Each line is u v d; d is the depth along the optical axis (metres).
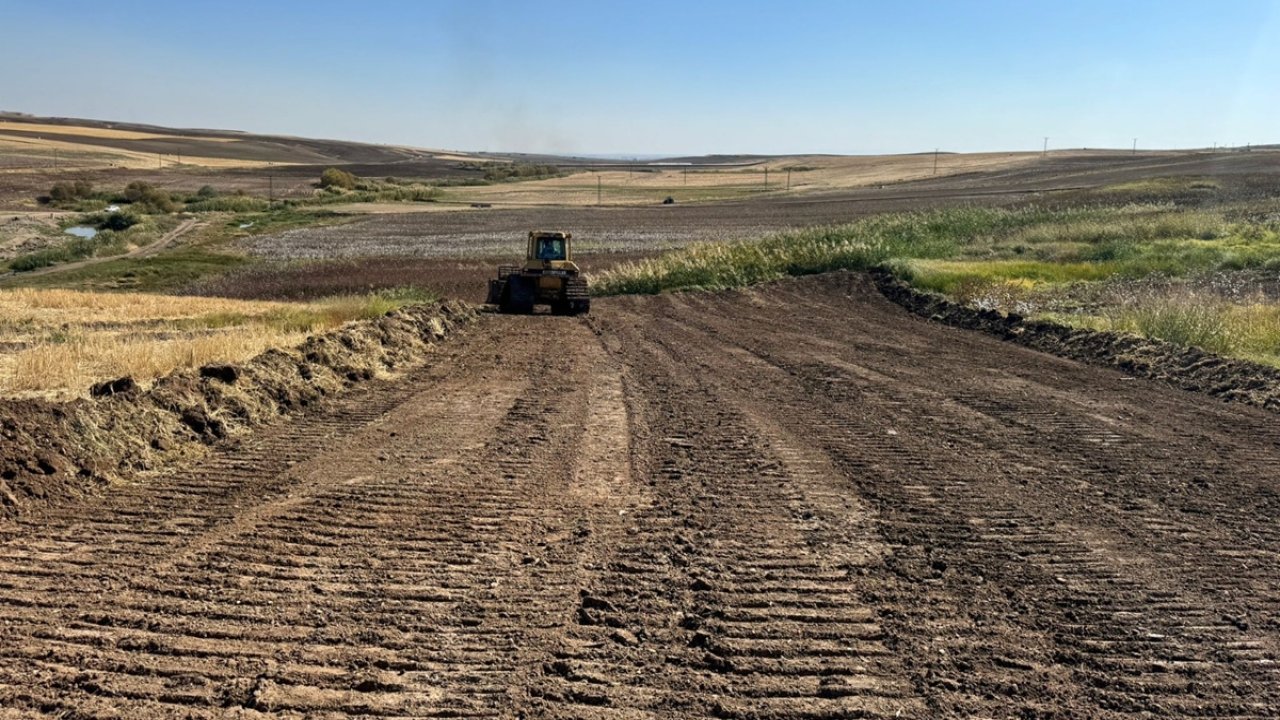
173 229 71.31
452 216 77.88
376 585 5.84
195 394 10.26
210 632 5.12
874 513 7.46
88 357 13.06
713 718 4.38
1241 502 7.83
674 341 19.67
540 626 5.30
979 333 20.38
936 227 40.44
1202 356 14.46
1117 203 53.41
